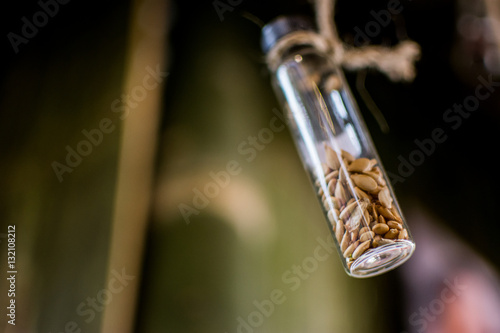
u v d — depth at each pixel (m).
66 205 0.50
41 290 0.47
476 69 0.72
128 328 0.47
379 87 0.69
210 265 0.48
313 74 0.43
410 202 0.61
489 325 0.55
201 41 0.60
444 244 0.59
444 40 0.74
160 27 0.60
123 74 0.54
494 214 0.64
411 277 0.56
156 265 0.49
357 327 0.52
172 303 0.47
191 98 0.55
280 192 0.53
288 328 0.49
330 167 0.41
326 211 0.41
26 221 0.49
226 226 0.49
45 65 0.55
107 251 0.48
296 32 0.43
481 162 0.68
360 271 0.40
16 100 0.54
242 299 0.48
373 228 0.39
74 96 0.53
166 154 0.53
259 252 0.50
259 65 0.60
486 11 0.70
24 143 0.52
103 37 0.56
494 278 0.58
